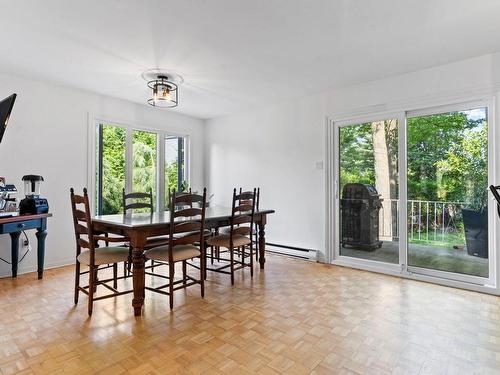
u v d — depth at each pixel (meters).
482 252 2.91
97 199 4.13
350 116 3.74
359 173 3.74
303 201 4.21
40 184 3.47
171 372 1.60
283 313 2.34
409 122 3.37
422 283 3.09
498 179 2.77
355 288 2.92
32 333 2.00
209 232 3.26
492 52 2.77
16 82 3.32
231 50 2.71
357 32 2.39
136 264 2.29
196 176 5.43
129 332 2.03
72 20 2.20
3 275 3.25
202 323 2.17
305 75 3.35
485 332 2.04
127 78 3.40
